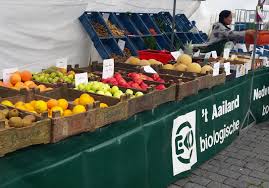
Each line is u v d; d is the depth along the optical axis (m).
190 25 8.48
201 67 4.53
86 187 2.56
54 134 2.18
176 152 3.73
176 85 3.49
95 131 2.60
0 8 4.26
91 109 2.46
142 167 3.17
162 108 3.43
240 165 4.58
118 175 2.88
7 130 1.92
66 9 5.15
